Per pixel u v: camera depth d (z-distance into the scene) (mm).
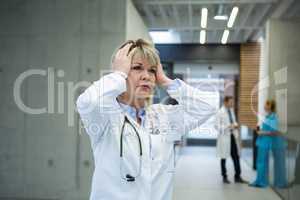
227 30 7332
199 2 5523
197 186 5328
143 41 1288
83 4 4871
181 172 6031
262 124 5566
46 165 4961
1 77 5070
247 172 6074
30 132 5012
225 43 8766
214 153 6984
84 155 4863
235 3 5629
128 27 4898
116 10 4809
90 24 4855
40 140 4980
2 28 5055
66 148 4906
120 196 1179
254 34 8023
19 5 5016
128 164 1181
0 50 5062
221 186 5363
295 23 5812
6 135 5066
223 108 4777
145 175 1198
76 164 4887
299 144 4078
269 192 5188
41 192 4969
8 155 5066
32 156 5004
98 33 4836
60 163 4922
